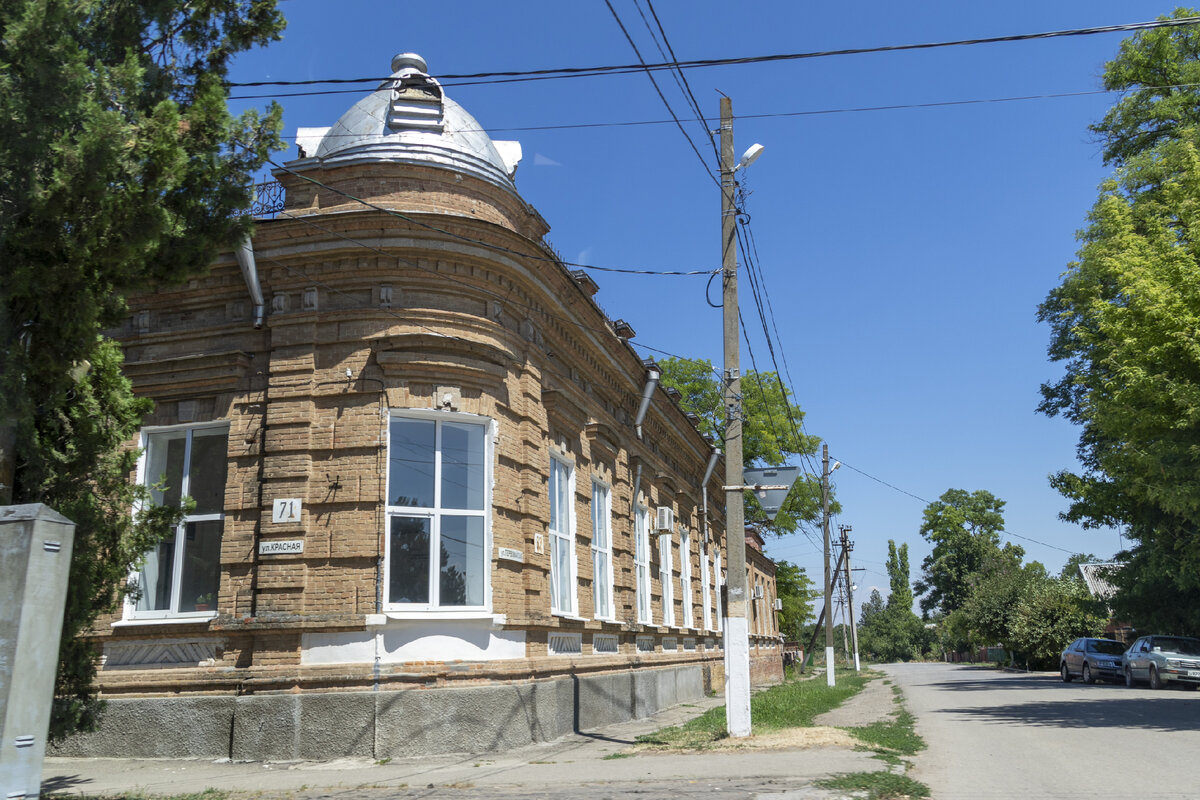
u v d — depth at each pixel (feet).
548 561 49.19
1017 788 28.60
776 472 48.11
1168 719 50.34
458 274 44.93
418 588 42.01
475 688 41.09
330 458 42.34
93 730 30.32
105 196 23.62
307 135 51.42
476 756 39.32
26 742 20.20
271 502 42.04
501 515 44.86
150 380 45.39
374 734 38.81
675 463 84.38
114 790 31.35
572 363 56.85
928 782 30.04
